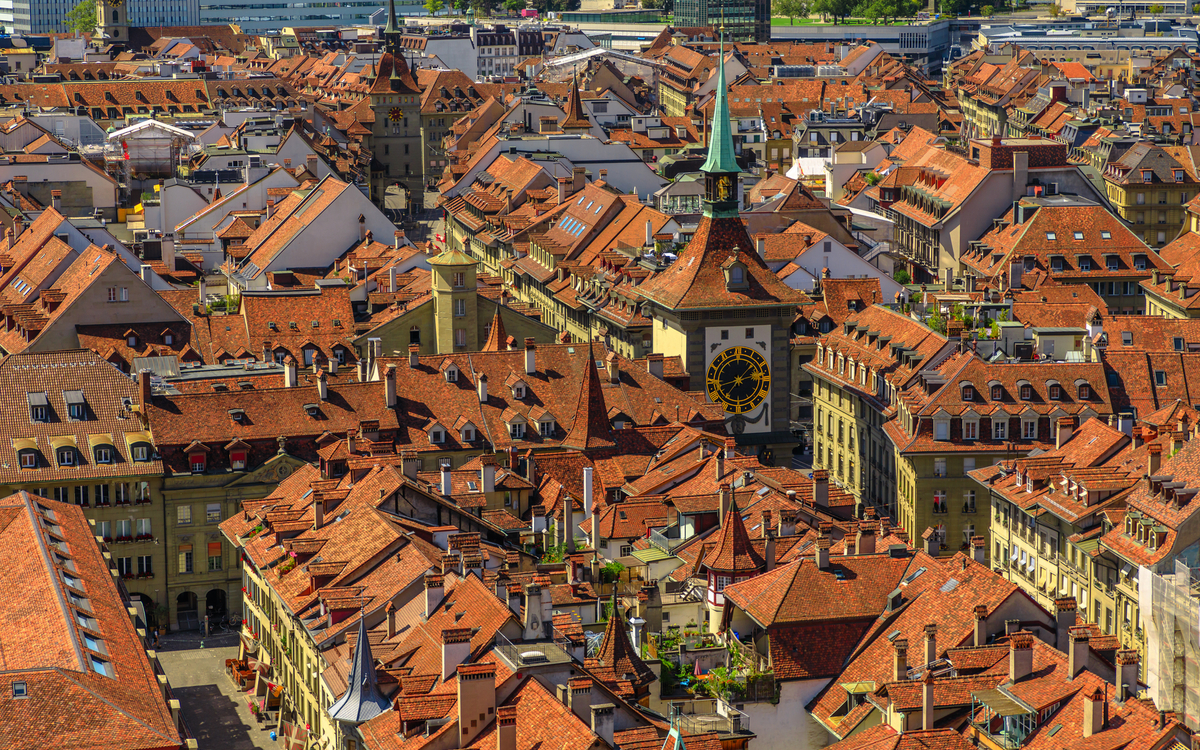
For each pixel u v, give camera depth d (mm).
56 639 163250
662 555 199875
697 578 185750
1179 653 164125
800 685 166125
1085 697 143625
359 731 158250
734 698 164375
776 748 166125
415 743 149875
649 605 180875
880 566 175125
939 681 152875
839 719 162375
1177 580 168875
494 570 179375
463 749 148875
